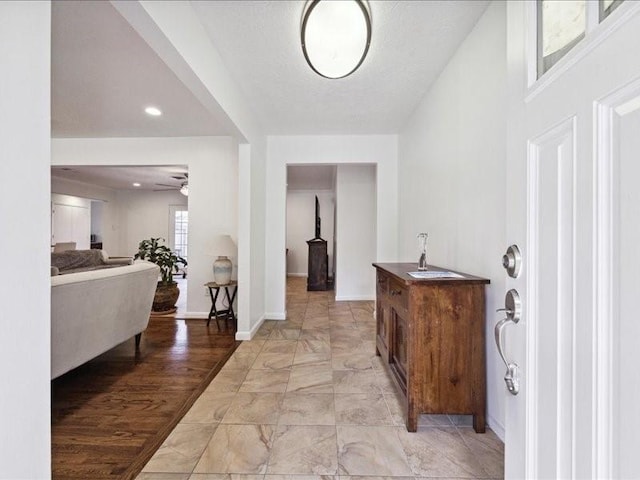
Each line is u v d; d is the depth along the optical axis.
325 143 4.20
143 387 2.38
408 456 1.61
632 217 0.51
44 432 0.73
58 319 2.06
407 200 3.65
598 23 0.59
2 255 0.65
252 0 1.80
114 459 1.60
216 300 4.42
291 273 9.15
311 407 2.07
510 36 0.91
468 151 2.08
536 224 0.78
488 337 1.82
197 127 3.90
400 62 2.42
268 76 2.65
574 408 0.63
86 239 7.75
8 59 0.66
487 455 1.62
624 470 0.52
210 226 4.40
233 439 1.75
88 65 2.42
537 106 0.77
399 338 2.14
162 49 1.66
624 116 0.52
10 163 0.66
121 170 6.04
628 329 0.51
